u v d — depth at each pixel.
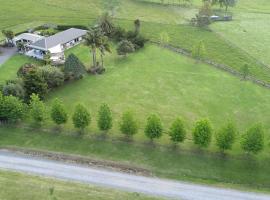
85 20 137.50
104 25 119.94
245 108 85.62
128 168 65.44
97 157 67.62
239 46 121.81
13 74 95.94
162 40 118.75
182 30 134.75
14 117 73.56
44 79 86.44
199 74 100.88
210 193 60.53
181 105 85.81
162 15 151.00
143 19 144.12
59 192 57.78
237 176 64.69
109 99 86.88
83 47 115.25
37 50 108.50
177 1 169.88
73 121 72.00
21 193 56.97
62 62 102.38
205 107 85.38
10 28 127.81
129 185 61.31
